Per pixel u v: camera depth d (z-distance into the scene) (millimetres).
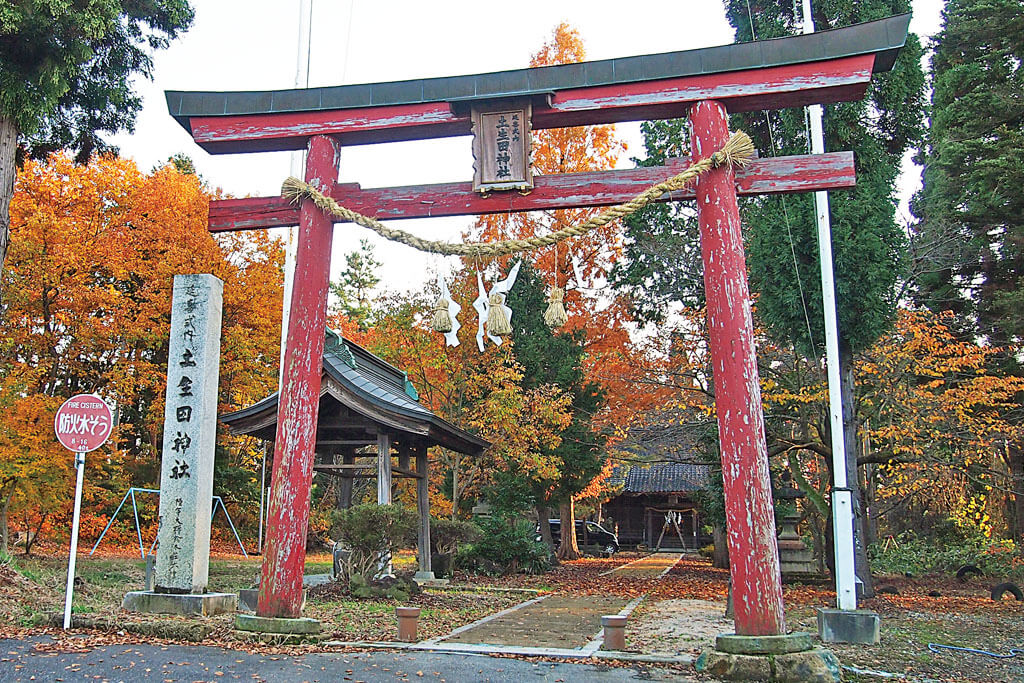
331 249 8508
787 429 18938
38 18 10984
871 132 15469
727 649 6715
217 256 24094
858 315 14430
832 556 17031
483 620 10750
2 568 10883
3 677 5961
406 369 21031
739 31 16828
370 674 6375
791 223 14492
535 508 25875
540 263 23234
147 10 13289
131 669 6316
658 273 20688
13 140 12000
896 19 7500
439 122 8328
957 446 16312
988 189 19609
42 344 20391
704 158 7621
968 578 19078
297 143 8844
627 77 7949
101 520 19688
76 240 20312
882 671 7469
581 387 22625
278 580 7773
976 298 22453
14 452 14727
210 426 10297
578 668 6914
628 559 28500
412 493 23750
